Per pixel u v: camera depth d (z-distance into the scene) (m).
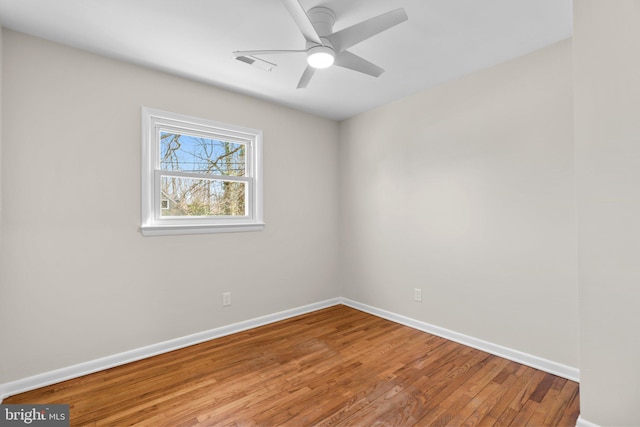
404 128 3.20
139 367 2.34
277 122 3.36
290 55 2.32
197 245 2.80
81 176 2.23
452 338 2.81
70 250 2.20
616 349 1.54
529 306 2.35
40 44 2.09
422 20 1.92
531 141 2.32
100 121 2.31
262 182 3.22
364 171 3.64
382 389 2.05
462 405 1.88
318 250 3.75
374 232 3.54
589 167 1.60
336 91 3.03
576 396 1.96
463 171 2.72
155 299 2.57
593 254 1.60
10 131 1.99
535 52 2.29
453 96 2.79
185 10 1.81
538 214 2.29
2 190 1.96
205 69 2.55
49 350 2.12
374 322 3.29
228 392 2.02
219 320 2.93
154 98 2.55
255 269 3.19
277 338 2.88
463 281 2.74
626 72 1.49
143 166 2.50
